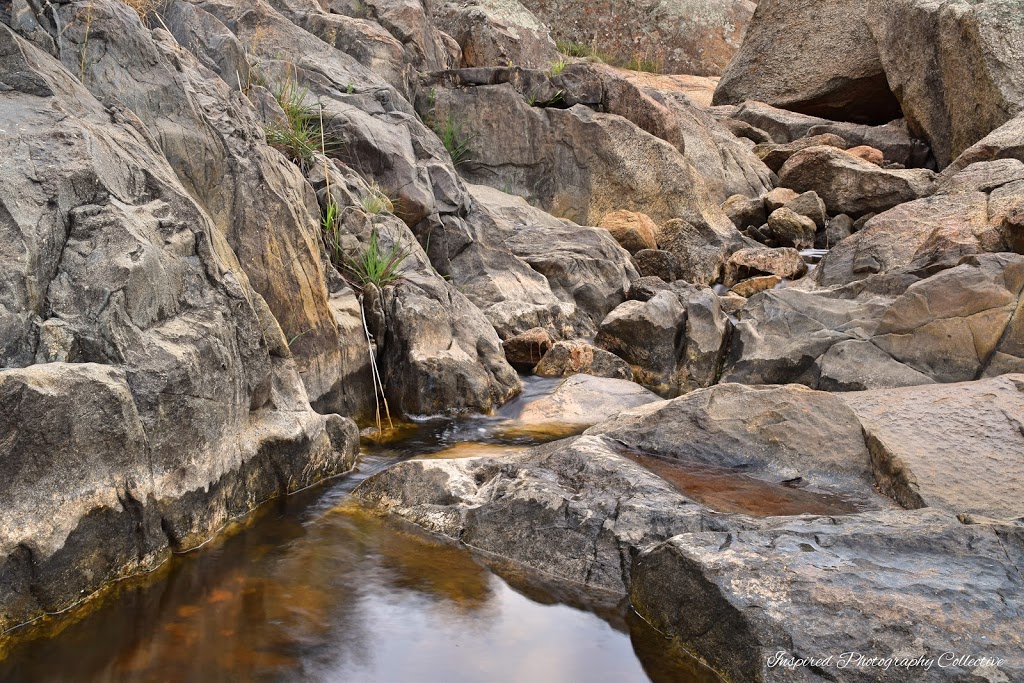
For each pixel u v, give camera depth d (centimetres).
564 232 913
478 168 1038
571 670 307
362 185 750
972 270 679
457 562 382
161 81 520
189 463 382
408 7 1062
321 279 575
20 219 359
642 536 364
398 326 618
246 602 342
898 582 310
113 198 400
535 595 356
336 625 329
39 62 429
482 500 415
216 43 714
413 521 421
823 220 1137
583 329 820
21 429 306
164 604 337
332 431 482
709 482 427
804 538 335
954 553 326
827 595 303
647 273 976
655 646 323
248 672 297
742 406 481
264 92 721
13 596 308
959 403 492
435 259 789
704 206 1111
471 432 576
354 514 429
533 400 642
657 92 1286
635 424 482
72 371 329
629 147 1070
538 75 1060
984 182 957
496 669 306
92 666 295
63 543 321
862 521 347
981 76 1267
